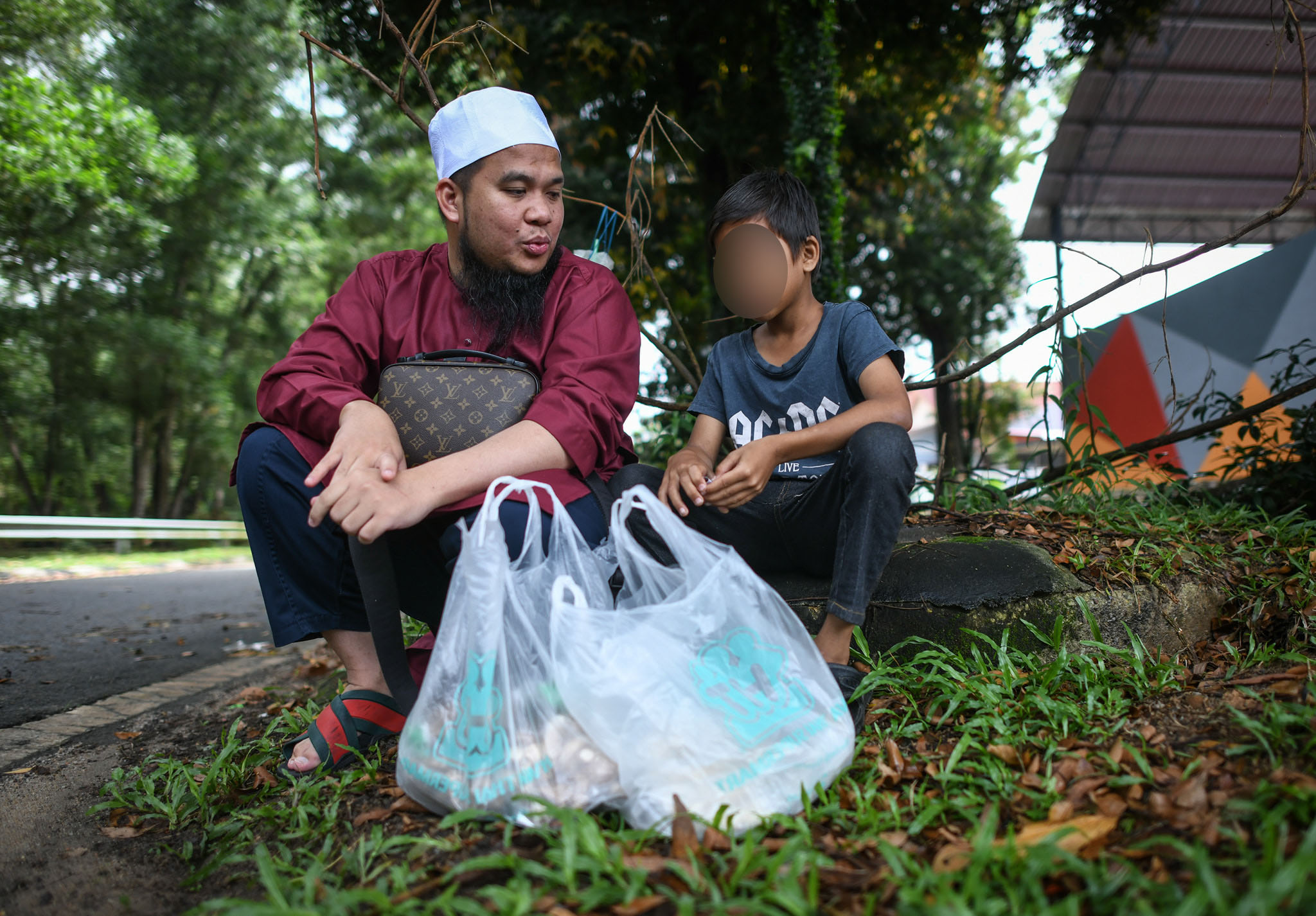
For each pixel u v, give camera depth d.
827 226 5.91
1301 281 4.39
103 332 15.36
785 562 2.10
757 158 7.09
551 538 1.65
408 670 1.80
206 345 16.66
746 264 1.98
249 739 2.39
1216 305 4.79
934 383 3.19
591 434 1.86
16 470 17.25
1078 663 1.91
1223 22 9.93
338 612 1.88
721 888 1.19
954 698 1.75
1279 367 4.49
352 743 1.82
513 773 1.41
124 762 2.33
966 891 1.06
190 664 3.90
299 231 17.34
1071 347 3.40
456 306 2.07
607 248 3.25
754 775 1.37
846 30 6.75
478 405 1.83
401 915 1.16
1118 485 3.64
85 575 9.77
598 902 1.14
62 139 12.41
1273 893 0.92
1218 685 1.82
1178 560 2.36
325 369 1.95
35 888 1.57
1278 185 13.08
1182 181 12.84
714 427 2.20
